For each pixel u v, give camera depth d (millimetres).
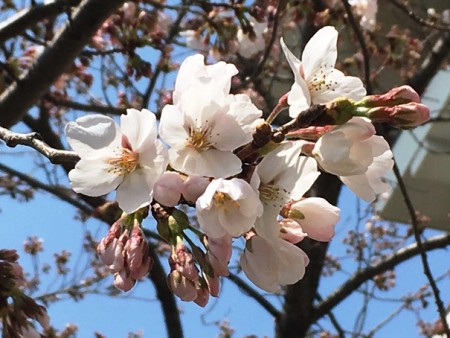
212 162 206
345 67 779
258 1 602
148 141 214
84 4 500
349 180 227
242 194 194
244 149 215
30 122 763
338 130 210
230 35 672
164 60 715
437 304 521
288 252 215
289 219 220
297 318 812
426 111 205
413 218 537
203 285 212
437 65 793
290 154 213
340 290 823
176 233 214
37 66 517
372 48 762
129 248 211
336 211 220
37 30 637
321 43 234
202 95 210
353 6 734
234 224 201
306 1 710
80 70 741
